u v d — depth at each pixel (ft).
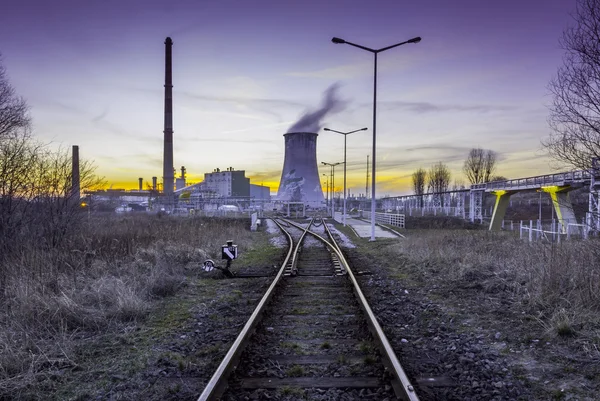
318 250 69.46
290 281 40.29
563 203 54.39
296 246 73.05
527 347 21.39
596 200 56.34
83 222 57.47
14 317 24.45
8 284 30.78
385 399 15.11
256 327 24.03
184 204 280.31
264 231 126.82
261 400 15.26
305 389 16.03
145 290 33.22
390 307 30.04
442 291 35.47
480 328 24.95
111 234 59.11
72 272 35.78
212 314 28.12
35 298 26.25
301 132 339.57
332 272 46.29
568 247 38.45
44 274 32.76
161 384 17.04
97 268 38.68
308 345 21.24
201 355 20.35
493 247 56.95
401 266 50.90
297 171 337.72
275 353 19.95
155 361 19.61
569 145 37.73
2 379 17.48
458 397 15.79
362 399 15.33
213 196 321.52
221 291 36.19
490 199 340.59
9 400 16.14
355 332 23.44
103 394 16.46
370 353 19.83
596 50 36.42
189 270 45.21
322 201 336.49
